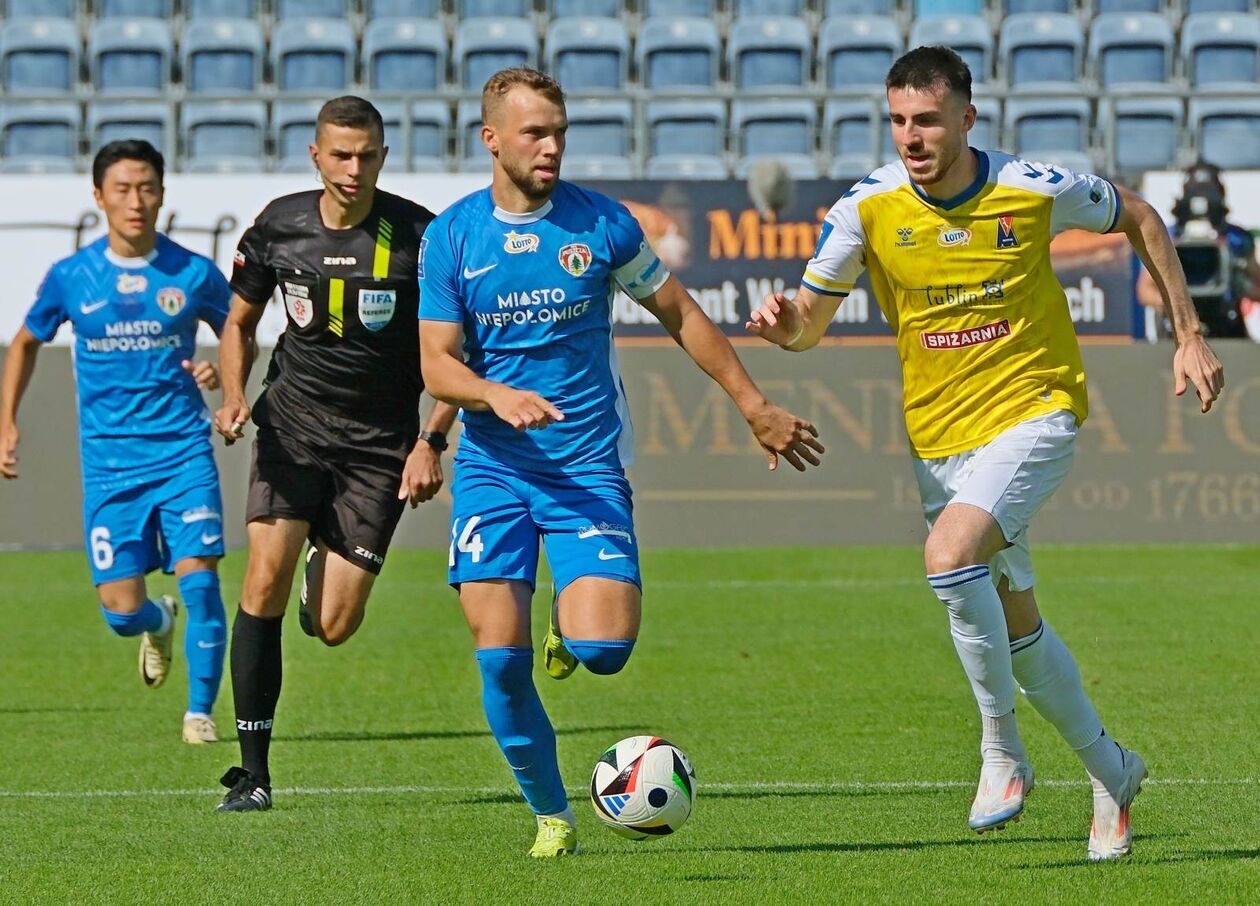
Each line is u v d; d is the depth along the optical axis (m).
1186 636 32.75
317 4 65.81
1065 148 59.50
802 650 31.70
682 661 30.56
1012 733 15.60
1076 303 48.28
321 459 19.41
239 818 18.55
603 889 14.98
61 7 66.19
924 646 32.03
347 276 19.16
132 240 23.97
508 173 15.69
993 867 15.72
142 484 24.11
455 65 64.94
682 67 63.53
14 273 48.34
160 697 27.98
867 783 20.22
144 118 61.06
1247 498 48.38
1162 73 62.88
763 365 48.28
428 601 39.47
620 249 16.02
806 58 63.53
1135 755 16.28
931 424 16.44
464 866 16.03
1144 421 48.28
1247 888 14.71
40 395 48.75
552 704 26.50
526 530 16.19
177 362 24.19
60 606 39.22
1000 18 65.00
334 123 18.72
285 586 19.30
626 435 16.61
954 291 15.98
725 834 17.47
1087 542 48.50
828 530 48.59
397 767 21.78
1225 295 48.19
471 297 15.97
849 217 16.39
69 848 17.08
